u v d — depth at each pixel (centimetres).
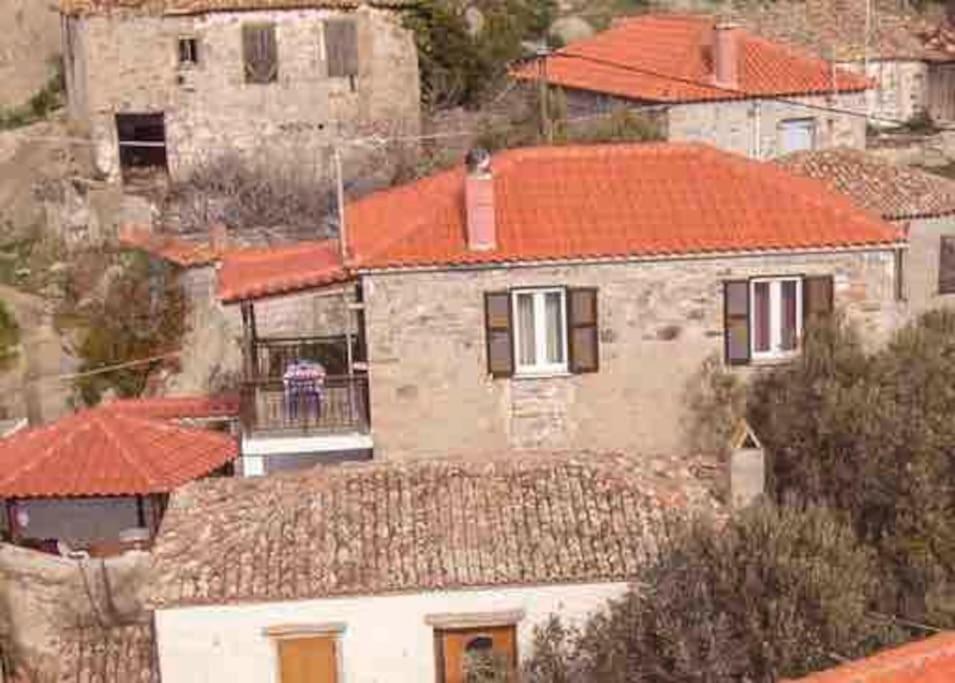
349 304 3678
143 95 5334
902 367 3206
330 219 5016
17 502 3656
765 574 2555
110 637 3178
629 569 2773
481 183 3394
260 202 5184
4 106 6256
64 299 5047
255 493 3103
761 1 7088
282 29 5328
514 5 6525
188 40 5312
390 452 3500
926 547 2920
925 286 4138
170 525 3033
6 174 5675
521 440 3494
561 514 2905
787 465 3178
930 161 5825
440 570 2791
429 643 2803
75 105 5653
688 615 2566
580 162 3659
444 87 5950
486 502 2947
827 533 2628
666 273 3428
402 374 3459
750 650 2502
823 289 3466
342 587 2772
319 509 2961
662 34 5703
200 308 4781
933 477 2988
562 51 5878
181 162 5375
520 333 3459
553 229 3466
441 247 3419
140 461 3631
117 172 5388
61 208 5419
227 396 4138
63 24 5903
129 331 4816
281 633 2783
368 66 5428
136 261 4969
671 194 3572
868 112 5897
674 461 3183
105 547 3650
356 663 2808
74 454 3669
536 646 2725
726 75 5222
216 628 2789
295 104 5378
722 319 3456
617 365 3466
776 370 3466
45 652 3600
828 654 2455
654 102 5216
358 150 5353
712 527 2748
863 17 6550
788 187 3588
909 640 2503
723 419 3450
